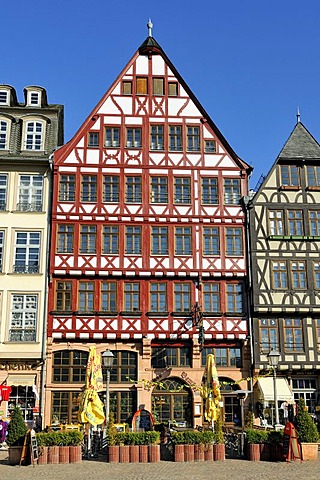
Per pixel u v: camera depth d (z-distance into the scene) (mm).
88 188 25578
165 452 16844
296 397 24766
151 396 24094
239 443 16750
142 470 14070
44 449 15422
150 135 26469
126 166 25953
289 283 25234
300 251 25641
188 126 26766
